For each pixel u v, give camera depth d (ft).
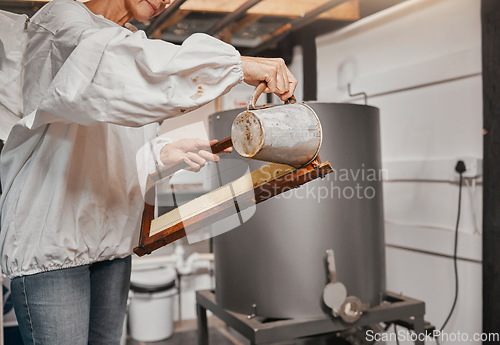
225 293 5.12
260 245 4.77
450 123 6.11
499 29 5.12
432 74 6.32
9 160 2.97
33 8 5.84
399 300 5.42
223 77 2.47
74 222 2.90
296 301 4.75
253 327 4.55
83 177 2.93
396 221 7.06
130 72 2.35
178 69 2.34
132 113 2.36
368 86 7.37
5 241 2.86
